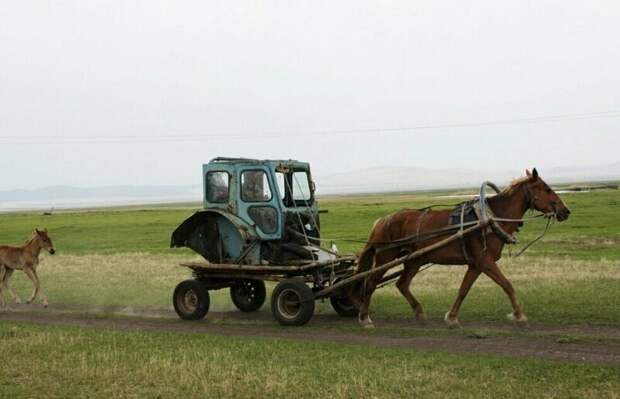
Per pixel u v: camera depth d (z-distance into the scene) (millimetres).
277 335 13648
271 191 15500
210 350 11977
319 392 9117
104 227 52812
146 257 30234
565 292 17031
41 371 10734
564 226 38812
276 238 15422
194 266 15969
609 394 8594
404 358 10852
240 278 15898
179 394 9336
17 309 18406
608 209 50125
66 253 34219
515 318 13500
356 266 15352
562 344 11695
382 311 16156
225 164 15977
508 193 13906
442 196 108312
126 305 18609
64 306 18781
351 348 11812
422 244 14172
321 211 16906
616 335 12383
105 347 12477
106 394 9406
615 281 18516
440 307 16094
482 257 13547
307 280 15062
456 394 8812
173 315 16891
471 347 11711
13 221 67062
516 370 9844
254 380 9805
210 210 15891
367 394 8945
